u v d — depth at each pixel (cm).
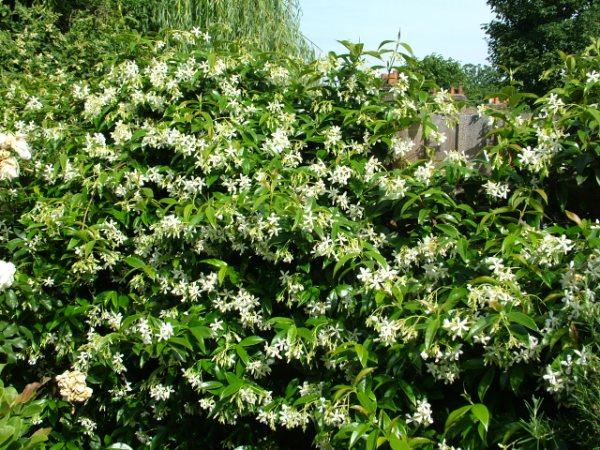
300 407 232
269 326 247
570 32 1959
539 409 198
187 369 249
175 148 267
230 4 711
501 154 247
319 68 282
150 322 247
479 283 212
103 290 297
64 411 293
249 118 283
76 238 271
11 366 296
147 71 297
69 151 302
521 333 182
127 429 283
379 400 211
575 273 187
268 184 238
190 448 275
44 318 290
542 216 230
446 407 213
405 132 278
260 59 304
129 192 279
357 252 226
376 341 219
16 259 287
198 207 262
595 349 172
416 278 236
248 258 253
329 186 267
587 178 239
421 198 238
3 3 743
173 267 266
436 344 193
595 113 219
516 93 256
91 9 800
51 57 648
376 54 275
